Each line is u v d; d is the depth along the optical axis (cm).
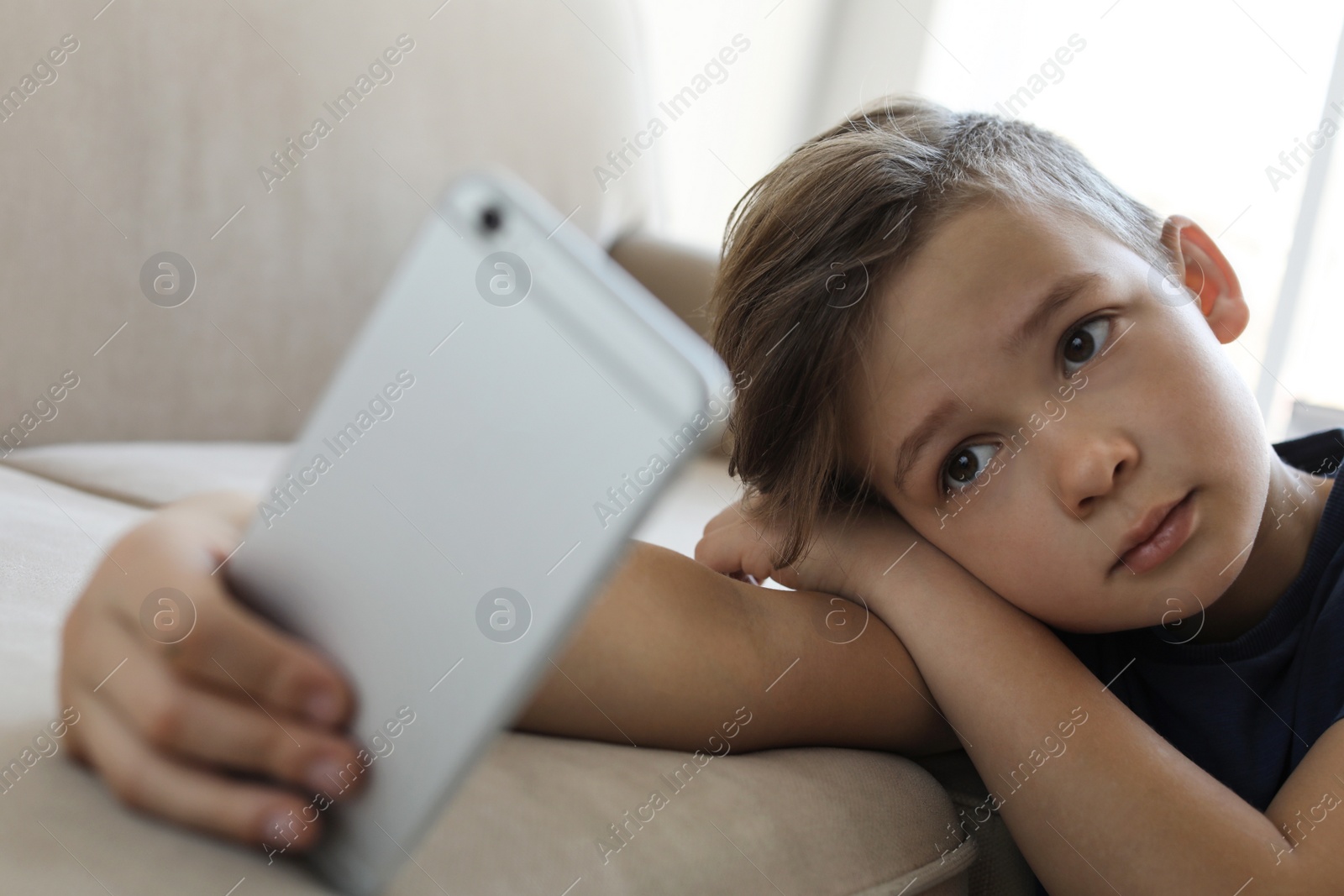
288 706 33
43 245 98
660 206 152
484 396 31
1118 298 56
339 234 116
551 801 40
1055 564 55
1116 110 169
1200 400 54
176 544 36
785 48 207
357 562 33
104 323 102
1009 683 53
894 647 57
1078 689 53
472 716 31
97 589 35
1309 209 154
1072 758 50
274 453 103
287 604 33
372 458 33
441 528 32
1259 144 158
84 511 71
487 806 39
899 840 47
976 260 57
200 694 33
